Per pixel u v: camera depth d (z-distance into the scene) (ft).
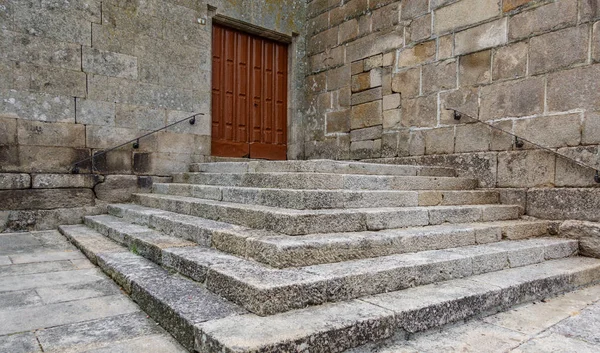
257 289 7.34
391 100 21.95
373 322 7.20
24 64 17.72
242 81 25.77
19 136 17.65
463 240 12.27
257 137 26.40
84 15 19.17
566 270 11.45
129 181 20.49
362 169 15.38
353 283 8.41
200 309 7.59
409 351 7.19
